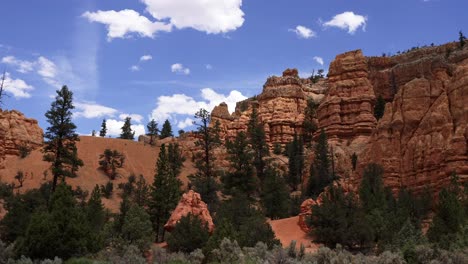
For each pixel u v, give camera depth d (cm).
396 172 6481
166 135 14675
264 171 9031
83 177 10431
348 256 3309
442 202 4428
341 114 9900
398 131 6731
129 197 9200
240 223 5159
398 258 3142
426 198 5488
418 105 6719
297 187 8925
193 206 5188
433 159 6019
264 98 12325
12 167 10988
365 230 4556
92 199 5988
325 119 10056
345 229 4628
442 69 9925
